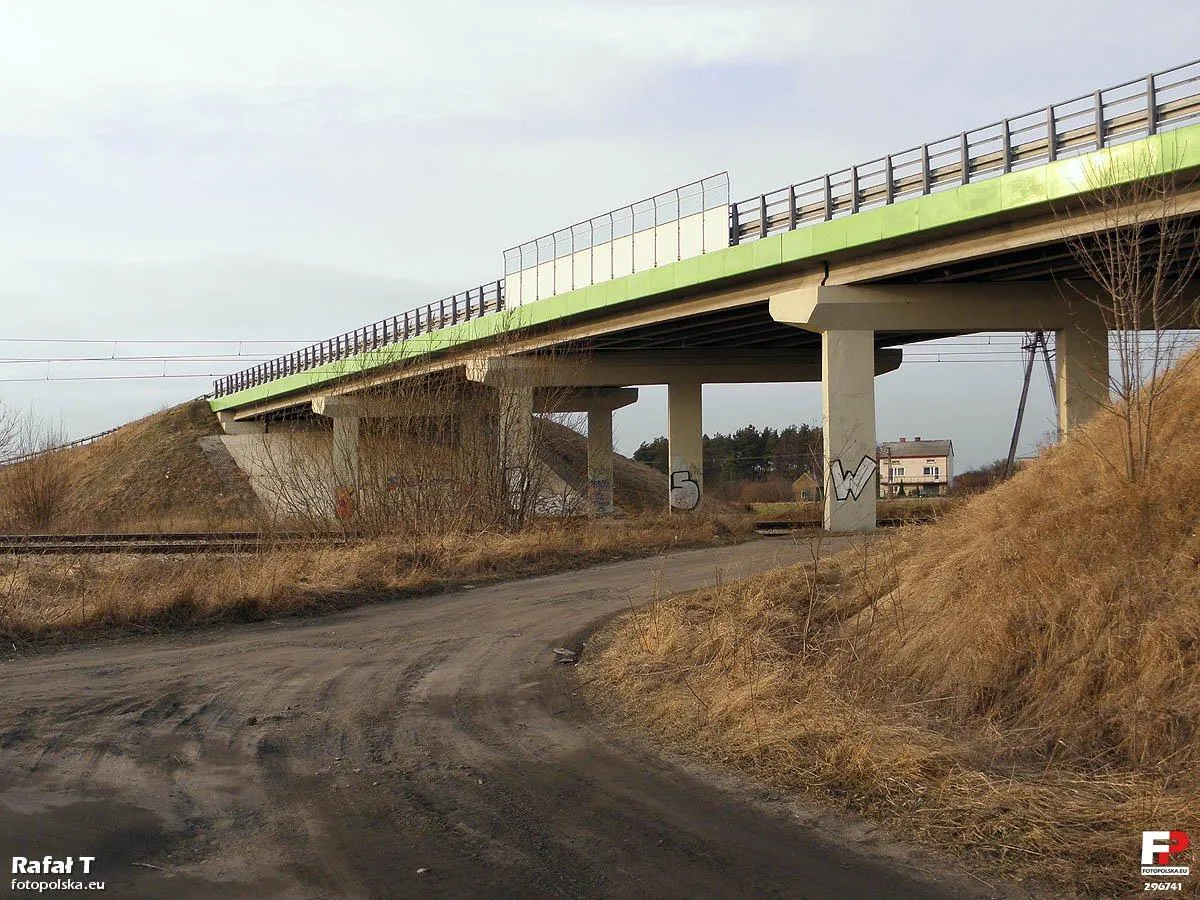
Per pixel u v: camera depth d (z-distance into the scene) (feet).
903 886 17.74
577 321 139.64
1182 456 32.78
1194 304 40.24
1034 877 17.98
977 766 23.45
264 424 239.09
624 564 78.13
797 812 21.85
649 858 19.21
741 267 108.99
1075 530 31.53
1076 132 77.46
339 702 33.30
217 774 25.09
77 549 74.38
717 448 339.98
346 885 18.04
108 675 37.96
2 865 18.95
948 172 88.28
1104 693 25.13
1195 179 68.13
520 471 102.53
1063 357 101.55
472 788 23.86
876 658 32.58
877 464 103.55
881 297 102.83
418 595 62.80
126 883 18.13
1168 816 19.71
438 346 153.38
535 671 38.34
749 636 36.63
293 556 65.26
